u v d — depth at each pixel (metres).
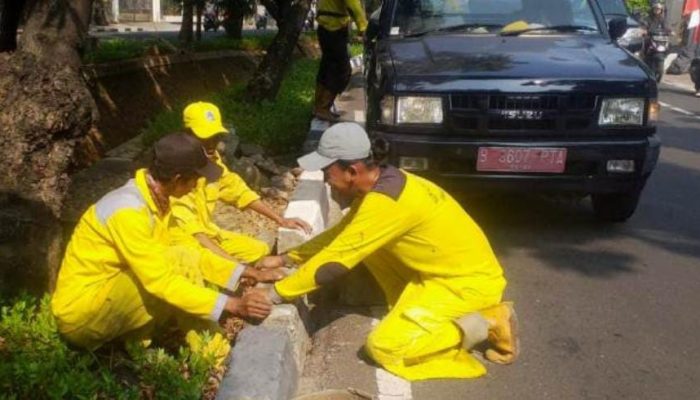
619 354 4.15
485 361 4.02
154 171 3.33
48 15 4.19
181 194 3.38
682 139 10.83
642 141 5.57
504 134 5.46
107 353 3.50
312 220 4.94
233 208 5.75
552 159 5.46
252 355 3.42
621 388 3.80
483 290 3.89
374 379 3.80
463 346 3.85
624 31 6.81
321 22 8.61
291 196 5.46
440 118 5.46
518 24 6.62
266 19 35.84
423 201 3.76
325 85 8.75
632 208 6.18
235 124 7.68
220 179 4.42
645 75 5.66
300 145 8.13
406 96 5.48
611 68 5.71
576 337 4.34
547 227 6.25
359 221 3.71
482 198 6.93
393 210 3.70
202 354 3.36
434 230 3.81
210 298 3.40
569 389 3.77
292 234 4.61
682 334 4.40
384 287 4.24
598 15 6.88
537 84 5.45
